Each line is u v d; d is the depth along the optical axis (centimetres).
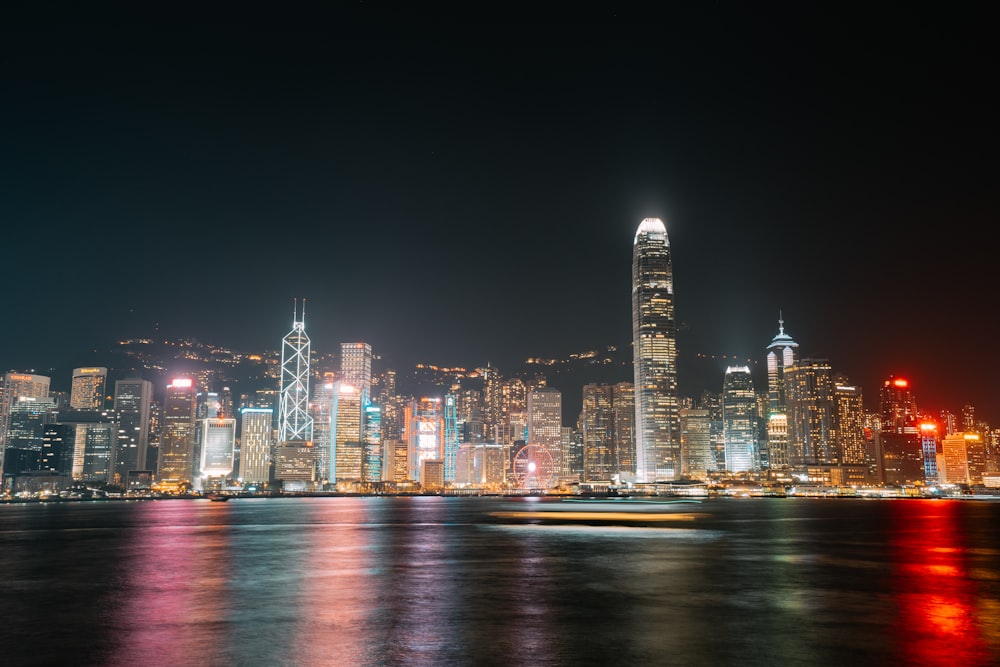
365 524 15362
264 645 3309
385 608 4294
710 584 5381
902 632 3597
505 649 3231
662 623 3812
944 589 5131
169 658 3083
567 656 3109
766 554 7900
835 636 3497
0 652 3194
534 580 5609
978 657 3086
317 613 4131
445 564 6812
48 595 4856
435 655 3125
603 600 4597
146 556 7750
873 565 6781
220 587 5241
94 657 3106
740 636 3500
